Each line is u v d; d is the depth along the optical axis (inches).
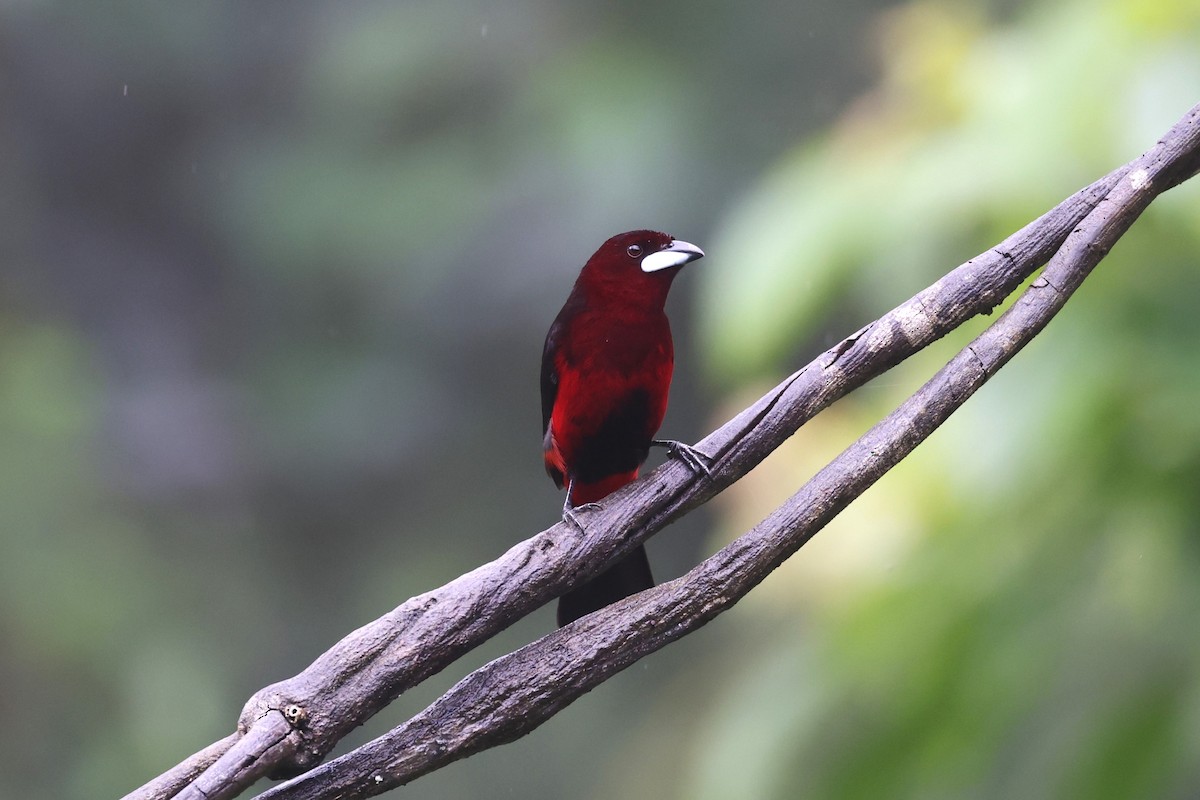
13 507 579.2
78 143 844.0
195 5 820.6
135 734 541.6
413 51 746.2
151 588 606.9
